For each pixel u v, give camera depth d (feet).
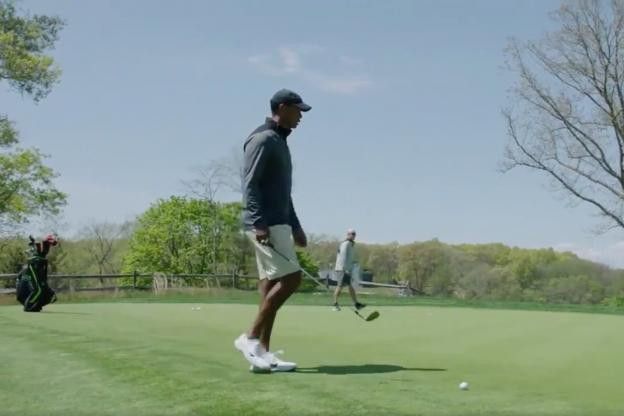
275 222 16.40
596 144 101.60
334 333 24.73
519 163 102.68
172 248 154.92
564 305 57.62
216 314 32.86
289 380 14.38
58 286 77.30
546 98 101.40
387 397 12.78
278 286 16.29
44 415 11.45
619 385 14.48
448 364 17.24
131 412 11.61
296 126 16.80
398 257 149.18
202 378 14.42
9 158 108.88
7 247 115.96
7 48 100.58
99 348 18.51
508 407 12.11
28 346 18.79
